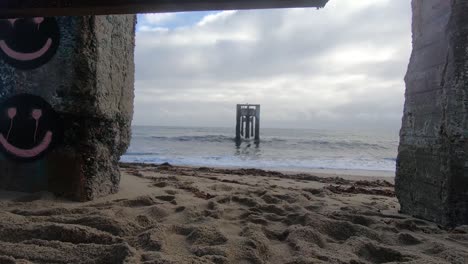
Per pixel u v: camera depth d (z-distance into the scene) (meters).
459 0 3.34
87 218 2.94
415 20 4.14
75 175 3.80
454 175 3.37
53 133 3.85
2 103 3.95
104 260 2.22
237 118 33.66
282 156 18.36
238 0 1.77
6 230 2.62
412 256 2.50
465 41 3.31
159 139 33.19
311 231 2.88
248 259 2.34
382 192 6.06
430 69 3.76
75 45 3.70
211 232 2.72
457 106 3.35
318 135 59.34
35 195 3.77
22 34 3.83
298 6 1.80
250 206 4.05
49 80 3.80
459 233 3.11
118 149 4.39
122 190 4.51
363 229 3.08
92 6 1.88
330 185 6.69
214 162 14.10
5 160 3.98
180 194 4.54
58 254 2.28
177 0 1.82
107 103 4.00
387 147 28.62
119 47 4.29
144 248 2.44
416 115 4.03
